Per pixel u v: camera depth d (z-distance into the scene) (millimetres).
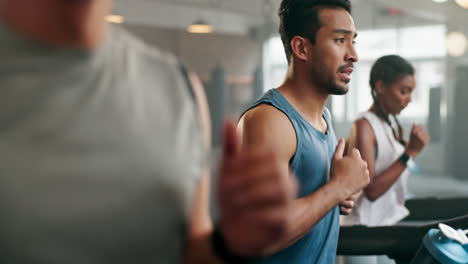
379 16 12148
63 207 583
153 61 717
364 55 12664
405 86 2223
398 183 2195
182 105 700
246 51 14398
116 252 611
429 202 2238
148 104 664
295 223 1375
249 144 1479
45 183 580
